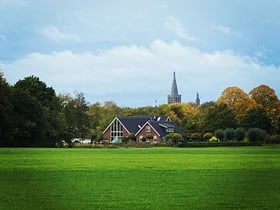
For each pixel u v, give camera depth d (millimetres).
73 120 164750
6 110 119125
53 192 34719
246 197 32938
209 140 154875
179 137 168625
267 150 104938
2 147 118562
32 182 40312
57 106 152375
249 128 155125
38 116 128125
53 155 80250
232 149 112750
